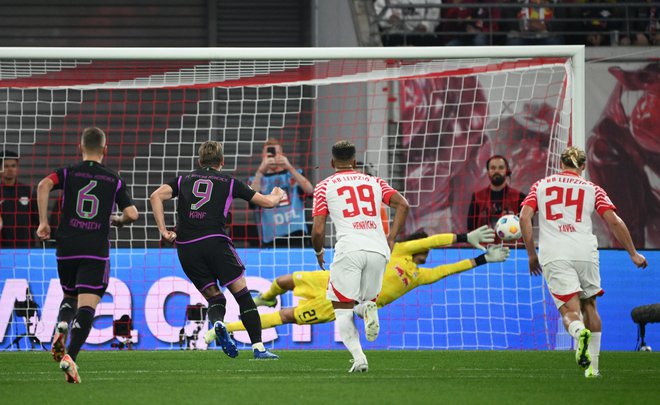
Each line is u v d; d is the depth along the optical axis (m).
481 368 27.41
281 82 38.41
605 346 37.22
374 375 24.48
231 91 55.84
